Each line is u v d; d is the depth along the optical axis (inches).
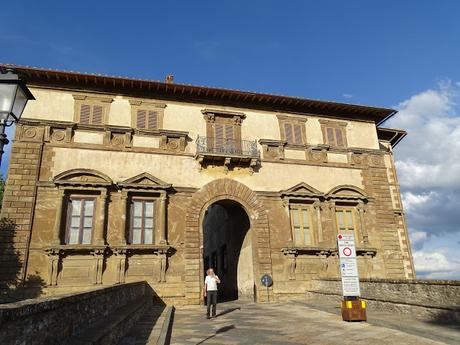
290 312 714.8
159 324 522.6
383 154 1107.9
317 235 972.6
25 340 189.5
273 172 994.7
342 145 1089.4
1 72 312.8
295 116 1069.8
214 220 1437.0
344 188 1031.0
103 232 811.4
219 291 1305.4
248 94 1000.9
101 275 786.2
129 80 910.4
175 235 871.7
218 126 990.4
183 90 964.0
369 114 1136.2
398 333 475.8
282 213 968.9
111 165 869.8
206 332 510.0
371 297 682.8
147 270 826.8
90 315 323.3
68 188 816.3
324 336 474.9
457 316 490.6
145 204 876.0
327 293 825.5
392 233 1028.5
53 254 768.3
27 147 828.6
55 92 893.2
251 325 569.0
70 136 860.6
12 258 749.3
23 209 784.9
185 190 909.8
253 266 931.3
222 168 957.8
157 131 923.4
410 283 591.5
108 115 911.0
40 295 742.5
